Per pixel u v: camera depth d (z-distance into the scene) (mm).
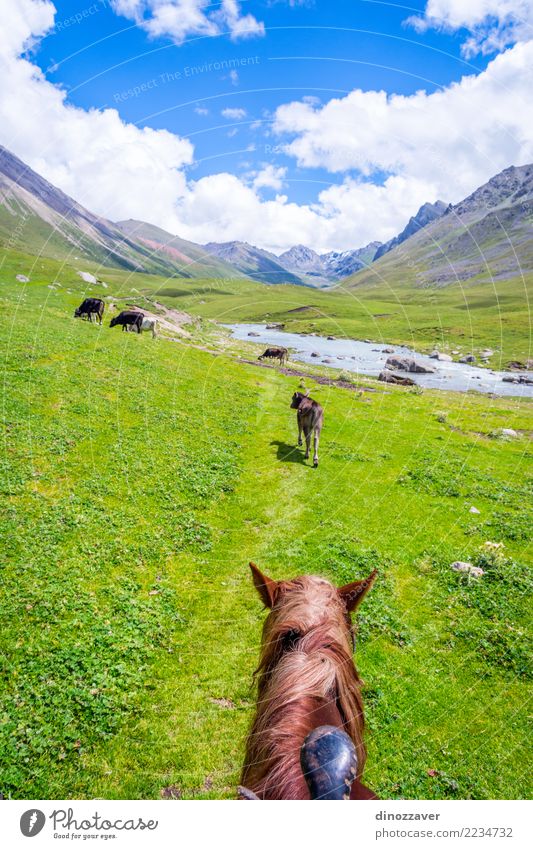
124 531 11875
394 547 12945
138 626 8828
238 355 45094
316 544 12508
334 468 17844
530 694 8297
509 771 6742
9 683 7191
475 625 10086
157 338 38281
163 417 19828
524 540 14203
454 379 55625
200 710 7184
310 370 44688
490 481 18859
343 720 2674
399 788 6328
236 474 16156
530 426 30406
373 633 9570
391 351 73938
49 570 9945
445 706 7895
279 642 3141
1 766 5906
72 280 79312
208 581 10562
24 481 13164
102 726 6734
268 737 2539
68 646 8094
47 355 23812
